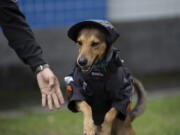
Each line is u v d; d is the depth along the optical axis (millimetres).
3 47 13648
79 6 14250
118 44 14969
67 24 14188
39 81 5871
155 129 10797
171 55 15492
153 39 15281
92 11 14406
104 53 6594
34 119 11680
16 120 11602
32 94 13586
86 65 6461
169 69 15531
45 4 13945
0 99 13164
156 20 15211
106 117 6621
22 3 13781
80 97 6520
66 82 6633
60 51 14172
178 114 11945
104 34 6605
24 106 12664
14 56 13781
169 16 15328
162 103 12766
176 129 10781
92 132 6445
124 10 14906
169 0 15242
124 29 14969
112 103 6660
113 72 6516
